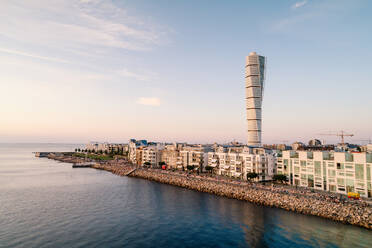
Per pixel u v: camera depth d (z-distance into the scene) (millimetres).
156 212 116500
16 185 185125
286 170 160625
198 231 93062
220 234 90062
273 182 170625
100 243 82812
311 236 86375
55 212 116438
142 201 137375
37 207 124812
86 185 187750
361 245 79062
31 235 89188
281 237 86188
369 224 92625
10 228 95875
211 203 132250
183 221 103875
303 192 130375
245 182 168000
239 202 134000
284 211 115250
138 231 93312
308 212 110562
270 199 128250
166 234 90500
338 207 104062
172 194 155500
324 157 138875
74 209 121625
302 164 149875
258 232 91000
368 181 117500
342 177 128375
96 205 129125
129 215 112188
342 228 92875
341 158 129250
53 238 86625
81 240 85125
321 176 138750
